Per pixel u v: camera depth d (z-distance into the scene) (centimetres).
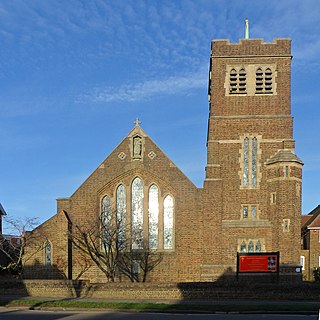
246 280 4141
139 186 4709
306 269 6256
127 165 4694
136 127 4747
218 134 4647
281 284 3528
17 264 4841
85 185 4678
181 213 4569
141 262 4547
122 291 3681
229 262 4419
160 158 4688
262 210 4494
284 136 4594
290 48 4719
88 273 4541
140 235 4612
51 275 4425
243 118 4647
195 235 4528
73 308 3159
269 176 4509
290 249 4272
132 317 2722
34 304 3256
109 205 4681
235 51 4750
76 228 4600
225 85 4722
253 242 4434
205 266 4406
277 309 2948
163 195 4666
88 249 4412
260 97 4678
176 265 4525
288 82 4681
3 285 3900
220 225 4462
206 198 4512
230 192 4547
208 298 3553
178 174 4634
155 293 3631
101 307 3136
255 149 4606
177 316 2772
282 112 4638
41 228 4509
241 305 3095
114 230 4478
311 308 2972
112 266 4378
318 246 6269
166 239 4609
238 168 4581
